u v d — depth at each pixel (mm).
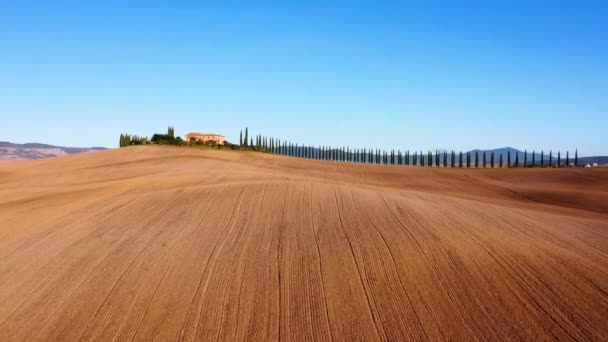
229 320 9000
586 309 9367
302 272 11219
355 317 9117
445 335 8461
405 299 9820
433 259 11883
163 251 12875
